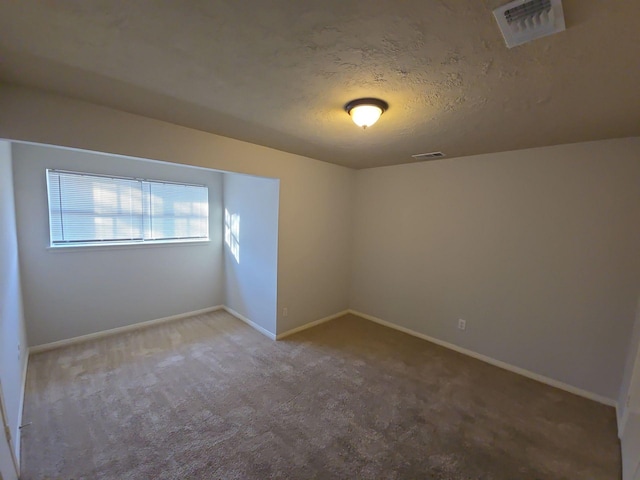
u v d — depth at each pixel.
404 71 1.46
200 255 4.38
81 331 3.39
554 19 1.02
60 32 1.21
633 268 2.39
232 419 2.18
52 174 3.10
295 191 3.62
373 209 4.22
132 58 1.41
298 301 3.85
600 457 1.94
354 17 1.08
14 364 2.11
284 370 2.90
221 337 3.63
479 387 2.70
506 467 1.84
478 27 1.10
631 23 1.02
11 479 1.53
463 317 3.38
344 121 2.22
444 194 3.48
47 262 3.12
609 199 2.46
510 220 2.99
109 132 2.10
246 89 1.72
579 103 1.74
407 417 2.26
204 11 1.06
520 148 2.84
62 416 2.15
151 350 3.23
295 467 1.78
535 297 2.87
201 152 2.61
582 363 2.63
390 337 3.75
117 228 3.60
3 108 1.74
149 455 1.84
